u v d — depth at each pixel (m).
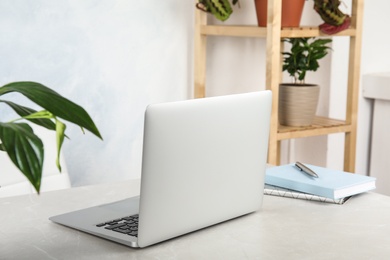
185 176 1.30
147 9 2.73
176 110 1.25
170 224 1.30
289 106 2.75
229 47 3.04
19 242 1.32
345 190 1.66
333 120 2.97
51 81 2.51
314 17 3.15
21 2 2.39
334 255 1.26
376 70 3.49
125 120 2.75
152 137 1.21
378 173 3.44
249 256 1.24
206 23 2.87
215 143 1.36
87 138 2.65
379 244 1.33
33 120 0.85
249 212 1.53
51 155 2.05
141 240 1.25
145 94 2.79
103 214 1.49
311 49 2.79
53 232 1.38
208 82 3.01
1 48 2.37
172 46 2.85
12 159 0.74
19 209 1.56
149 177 1.22
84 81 2.60
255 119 1.46
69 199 1.66
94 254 1.25
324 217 1.52
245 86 3.13
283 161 3.29
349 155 2.95
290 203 1.64
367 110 3.46
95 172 2.70
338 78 3.21
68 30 2.52
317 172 1.80
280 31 2.58
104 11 2.61
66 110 0.80
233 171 1.43
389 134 3.37
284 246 1.31
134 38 2.72
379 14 3.43
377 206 1.62
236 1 2.85
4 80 2.39
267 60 2.59
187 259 1.22
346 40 3.20
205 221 1.39
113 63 2.67
